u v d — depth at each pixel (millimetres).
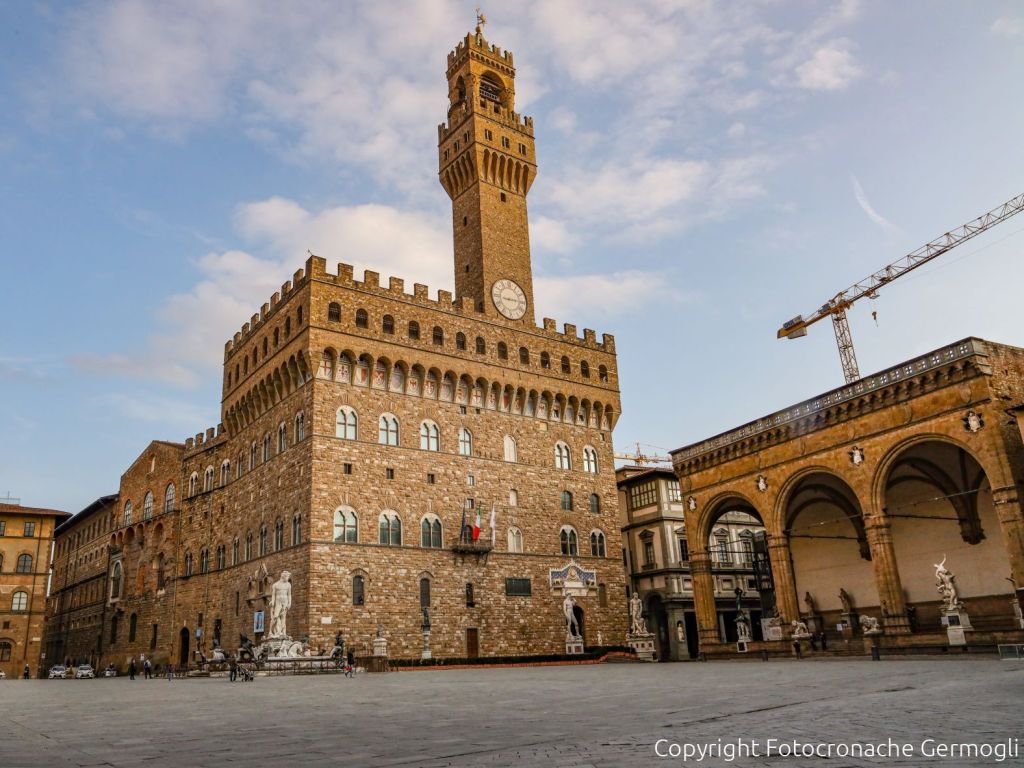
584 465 90625
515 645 77500
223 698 32438
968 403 50031
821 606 72500
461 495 78875
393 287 79500
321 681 46656
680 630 90875
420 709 23906
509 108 99625
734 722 17281
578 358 93875
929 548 62625
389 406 76500
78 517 129750
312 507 68875
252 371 83938
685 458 72625
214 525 87875
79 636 119500
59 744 16500
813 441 60469
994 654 44938
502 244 91188
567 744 14469
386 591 70562
